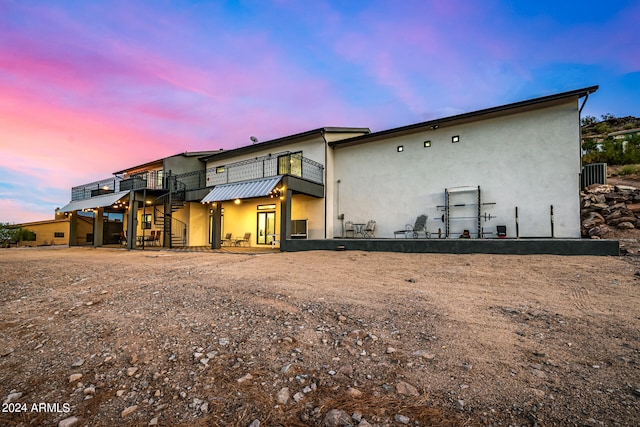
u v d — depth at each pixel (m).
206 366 3.06
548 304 4.55
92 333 4.11
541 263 7.50
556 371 2.63
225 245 20.66
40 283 7.61
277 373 2.87
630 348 2.99
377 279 6.80
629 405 2.09
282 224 14.44
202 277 7.53
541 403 2.18
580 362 2.77
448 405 2.23
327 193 17.22
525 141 12.59
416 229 14.84
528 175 12.45
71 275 8.55
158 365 3.13
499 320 3.95
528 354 2.98
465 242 9.83
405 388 2.48
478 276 6.63
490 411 2.12
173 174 21.11
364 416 2.14
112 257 12.93
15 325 4.58
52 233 28.88
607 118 42.62
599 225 11.46
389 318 4.18
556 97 11.51
